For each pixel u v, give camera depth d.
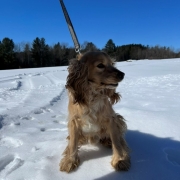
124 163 0.63
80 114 0.70
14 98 1.81
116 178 0.59
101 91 0.76
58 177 0.60
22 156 0.73
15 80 3.47
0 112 1.26
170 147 0.74
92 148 0.79
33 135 0.91
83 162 0.69
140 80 2.84
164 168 0.62
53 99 1.72
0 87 2.66
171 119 0.98
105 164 0.67
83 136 0.79
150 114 1.08
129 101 1.49
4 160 0.71
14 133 0.94
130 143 0.79
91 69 0.75
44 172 0.61
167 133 0.85
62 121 1.14
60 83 3.02
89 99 0.72
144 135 0.85
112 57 0.89
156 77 2.99
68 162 0.64
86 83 0.74
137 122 0.98
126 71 4.32
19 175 0.61
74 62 0.78
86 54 0.79
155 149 0.73
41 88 2.53
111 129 0.71
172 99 1.47
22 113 1.25
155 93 1.76
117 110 1.22
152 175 0.59
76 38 0.95
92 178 0.59
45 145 0.80
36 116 1.21
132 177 0.59
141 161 0.66
